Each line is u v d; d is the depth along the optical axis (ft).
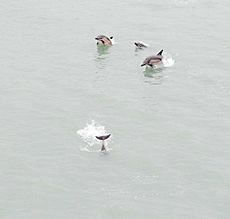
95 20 215.10
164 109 147.84
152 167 124.57
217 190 117.50
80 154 129.49
